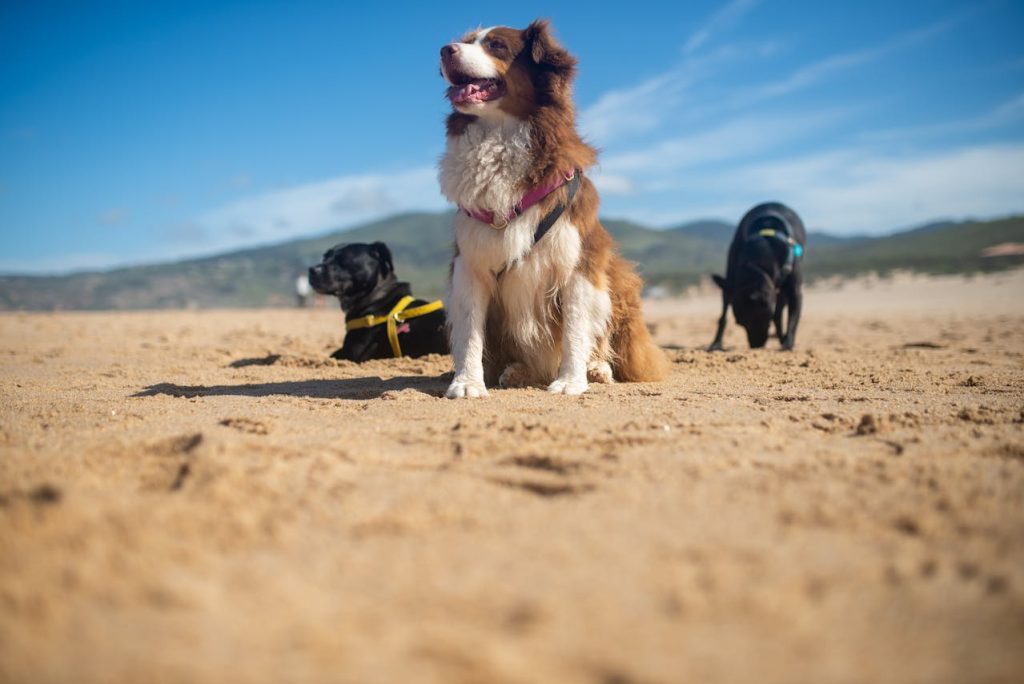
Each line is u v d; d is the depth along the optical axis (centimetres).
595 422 130
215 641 55
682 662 52
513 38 165
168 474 94
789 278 323
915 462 98
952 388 182
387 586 64
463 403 156
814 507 81
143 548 70
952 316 549
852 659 53
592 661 52
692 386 186
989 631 56
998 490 86
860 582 64
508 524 78
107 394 182
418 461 103
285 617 58
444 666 52
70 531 71
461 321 174
